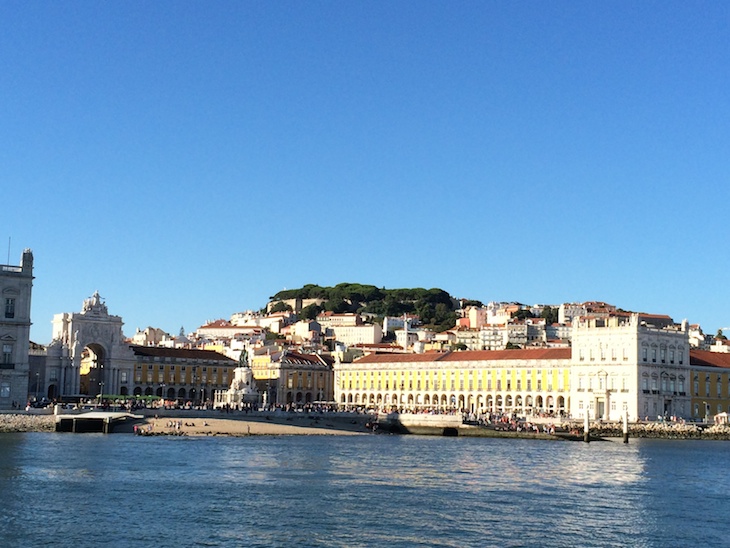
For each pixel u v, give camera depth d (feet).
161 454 380.58
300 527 226.58
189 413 573.74
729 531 232.94
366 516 241.14
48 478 292.40
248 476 313.53
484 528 229.45
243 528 224.12
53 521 225.97
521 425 609.01
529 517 244.42
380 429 631.15
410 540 215.51
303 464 357.00
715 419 655.35
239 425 557.33
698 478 336.70
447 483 306.35
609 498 279.69
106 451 385.09
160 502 254.88
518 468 359.46
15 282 573.74
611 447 503.20
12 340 571.28
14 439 437.99
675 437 621.72
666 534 228.22
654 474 347.36
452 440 547.90
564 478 327.88
